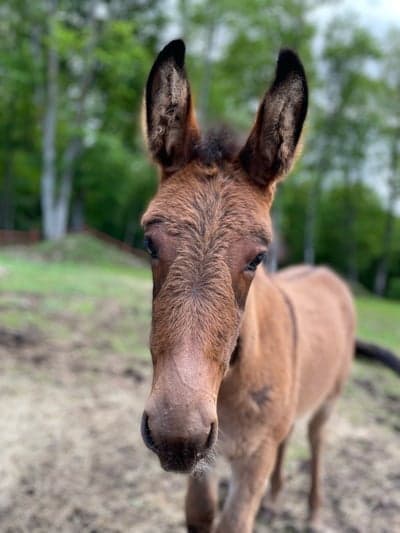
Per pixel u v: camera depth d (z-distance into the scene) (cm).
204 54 684
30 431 148
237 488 89
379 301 663
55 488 125
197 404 56
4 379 176
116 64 654
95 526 115
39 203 1135
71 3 722
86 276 384
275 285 104
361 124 814
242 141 77
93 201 1131
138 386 183
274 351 88
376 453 156
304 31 647
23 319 236
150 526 116
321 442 129
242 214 66
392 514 129
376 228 1093
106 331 238
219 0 629
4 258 462
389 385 213
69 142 735
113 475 132
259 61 659
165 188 70
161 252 64
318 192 952
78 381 182
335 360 125
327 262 1224
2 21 686
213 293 61
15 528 112
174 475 134
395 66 819
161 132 73
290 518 125
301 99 70
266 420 87
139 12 770
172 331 59
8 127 862
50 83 690
